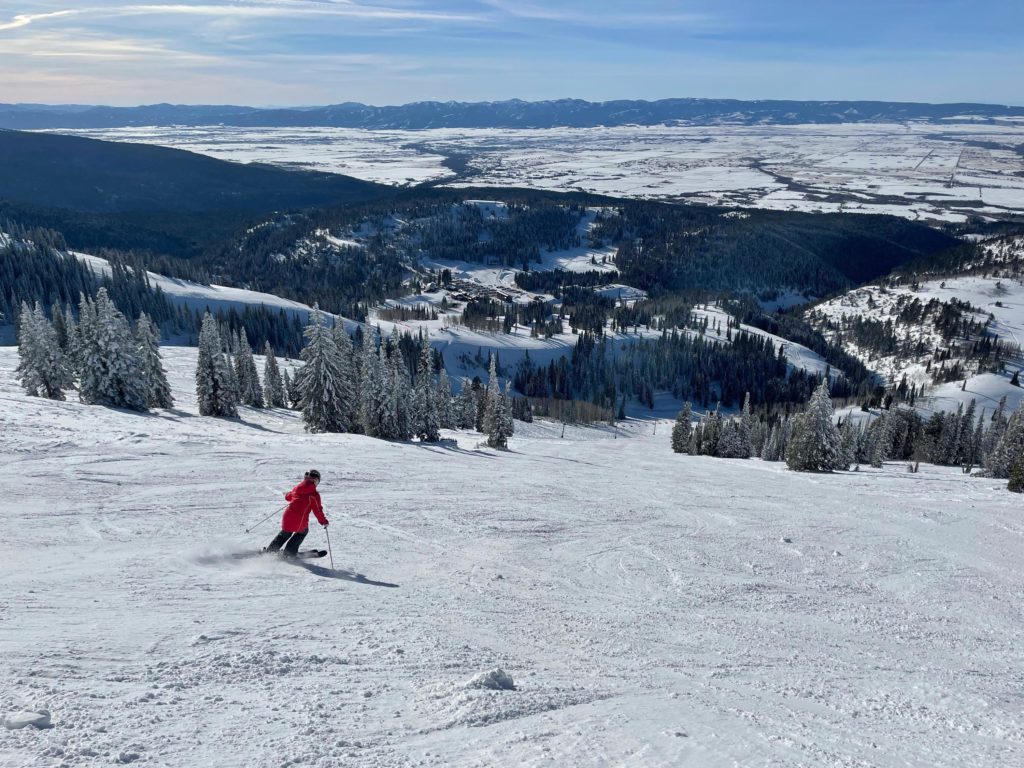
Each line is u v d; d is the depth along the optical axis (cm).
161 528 1195
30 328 4791
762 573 1348
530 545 1391
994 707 790
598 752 533
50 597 789
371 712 570
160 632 709
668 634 944
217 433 2859
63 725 489
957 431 8425
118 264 19650
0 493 1353
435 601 951
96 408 3288
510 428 5041
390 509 1582
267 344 7888
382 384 4547
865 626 1085
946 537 1798
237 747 484
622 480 2544
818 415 3803
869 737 653
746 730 626
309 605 855
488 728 560
